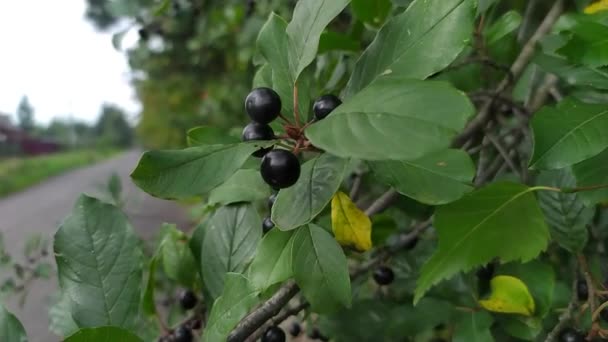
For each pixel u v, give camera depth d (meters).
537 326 0.17
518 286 0.17
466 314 0.19
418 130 0.09
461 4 0.12
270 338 0.16
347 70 0.24
